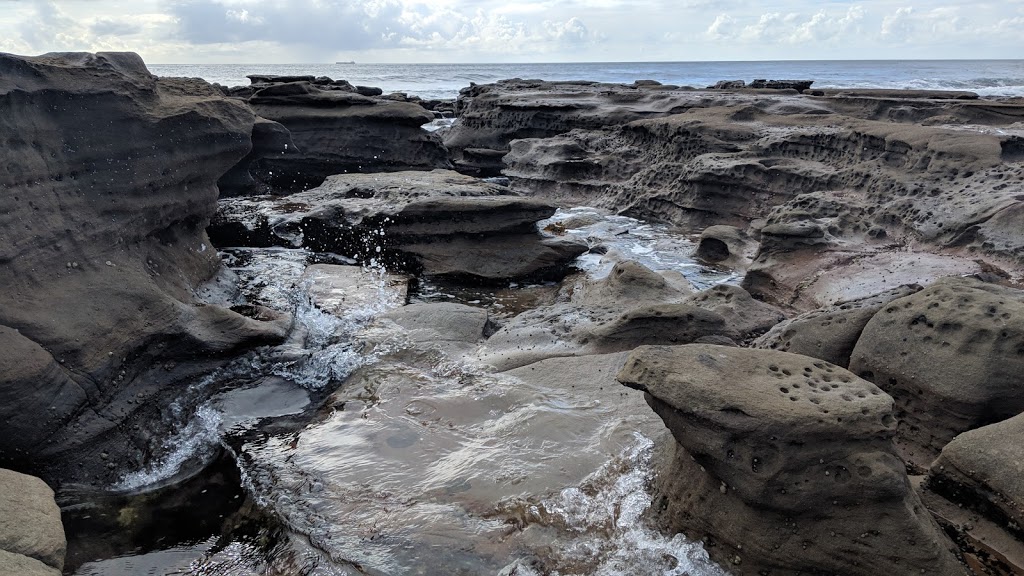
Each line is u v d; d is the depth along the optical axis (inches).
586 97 951.6
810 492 153.1
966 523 175.5
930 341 214.1
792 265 392.8
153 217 286.4
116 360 224.1
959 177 426.9
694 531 172.2
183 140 304.2
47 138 241.9
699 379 165.2
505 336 309.9
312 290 370.0
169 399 241.1
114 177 265.4
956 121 619.5
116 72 278.7
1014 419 177.3
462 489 199.8
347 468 213.6
